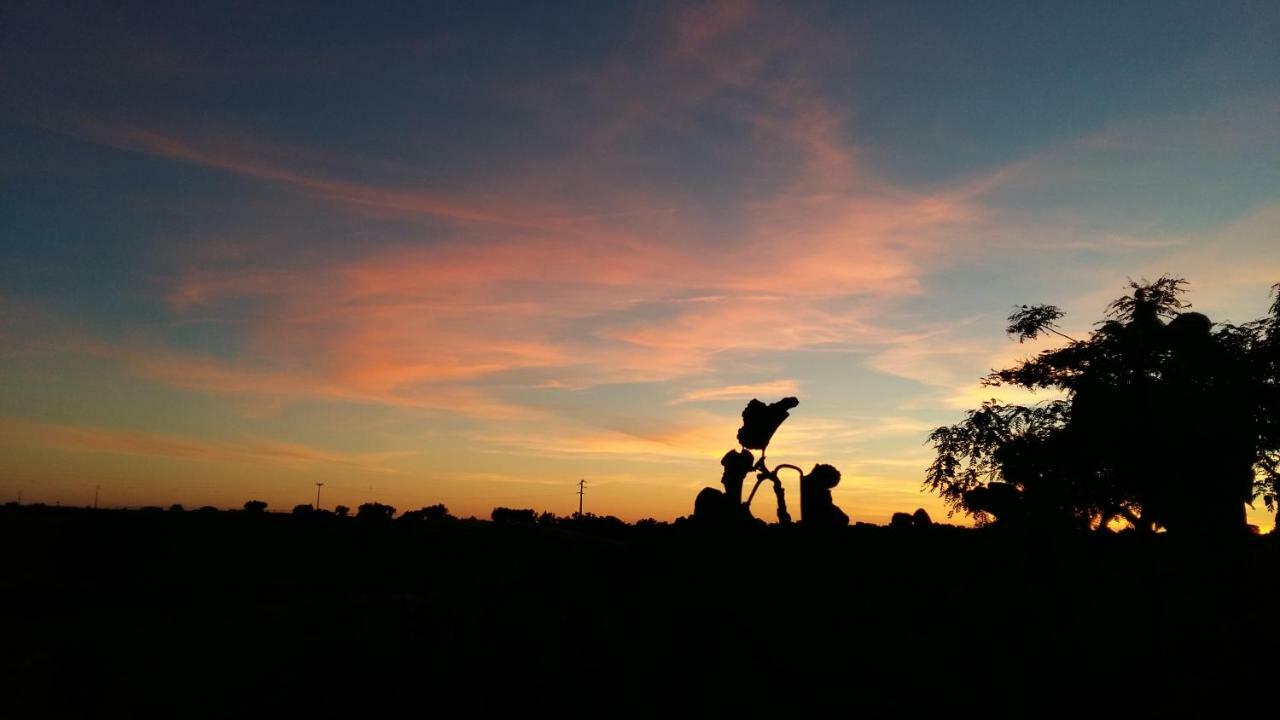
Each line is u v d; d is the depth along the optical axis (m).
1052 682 10.77
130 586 25.47
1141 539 15.38
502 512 59.56
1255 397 14.26
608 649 12.02
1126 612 12.99
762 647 11.91
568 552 24.00
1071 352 16.45
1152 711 9.99
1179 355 15.06
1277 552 14.70
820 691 10.59
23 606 20.61
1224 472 14.80
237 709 10.44
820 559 14.87
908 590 13.92
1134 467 15.05
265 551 36.19
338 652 12.33
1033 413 16.81
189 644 12.66
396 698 10.71
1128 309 15.91
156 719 10.02
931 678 10.95
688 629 12.63
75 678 11.41
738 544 15.33
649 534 16.81
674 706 10.23
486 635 12.82
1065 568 15.02
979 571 15.09
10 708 10.36
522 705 10.38
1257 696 10.24
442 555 33.81
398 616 14.06
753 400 16.11
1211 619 12.62
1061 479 15.98
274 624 13.78
